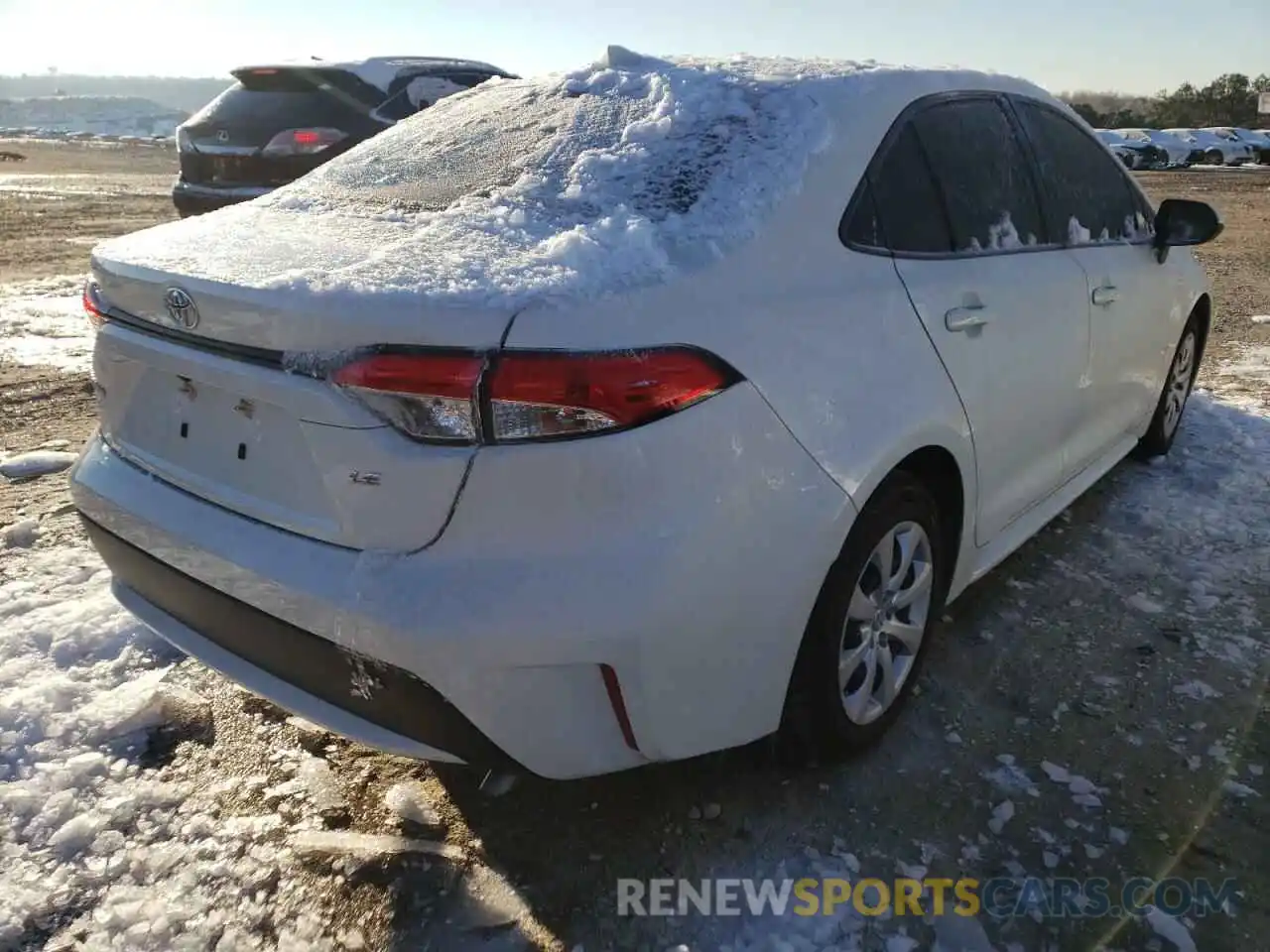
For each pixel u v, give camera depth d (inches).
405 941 80.0
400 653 71.3
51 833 89.8
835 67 107.2
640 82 106.0
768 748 96.3
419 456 70.6
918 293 97.5
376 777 97.9
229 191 275.7
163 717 105.3
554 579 70.7
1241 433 193.6
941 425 97.7
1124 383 149.6
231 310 76.3
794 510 81.1
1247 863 87.6
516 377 69.0
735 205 86.0
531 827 91.9
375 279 73.5
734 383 77.0
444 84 284.0
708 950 79.2
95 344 96.7
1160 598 132.4
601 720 75.2
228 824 91.3
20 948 78.4
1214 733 104.7
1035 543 148.1
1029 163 124.9
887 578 96.7
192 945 79.1
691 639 75.5
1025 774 98.6
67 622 119.7
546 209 87.8
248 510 81.5
